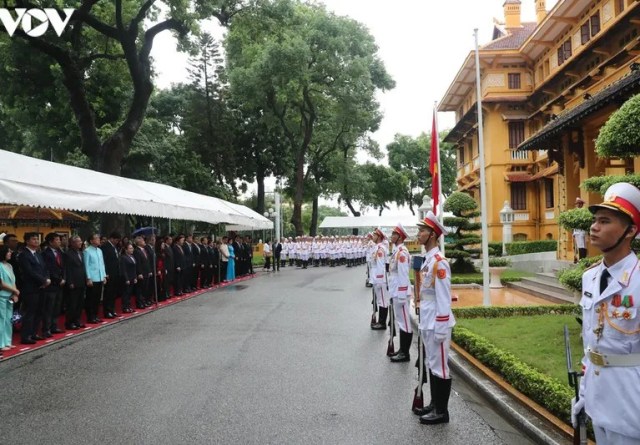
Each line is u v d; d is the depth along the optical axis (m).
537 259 21.83
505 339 8.60
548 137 16.92
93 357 8.45
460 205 21.66
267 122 41.56
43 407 5.98
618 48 18.30
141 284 14.09
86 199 11.20
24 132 33.72
